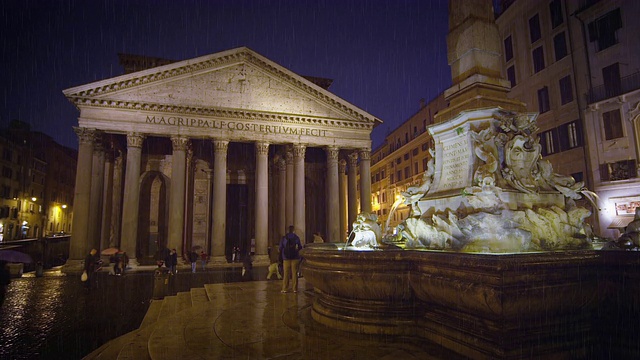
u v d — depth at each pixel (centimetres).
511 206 495
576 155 2386
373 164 5997
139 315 1128
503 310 351
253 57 3272
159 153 3712
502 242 456
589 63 2330
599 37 2286
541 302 364
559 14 2550
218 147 3100
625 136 2127
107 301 1392
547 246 485
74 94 2789
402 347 451
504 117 552
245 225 4031
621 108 2147
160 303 1123
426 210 604
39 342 832
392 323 487
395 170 5097
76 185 2756
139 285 1881
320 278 547
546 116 2625
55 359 714
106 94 2883
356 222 638
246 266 2281
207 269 2723
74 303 1350
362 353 432
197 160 3800
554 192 543
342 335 503
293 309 718
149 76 2988
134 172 2870
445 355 414
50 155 5859
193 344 498
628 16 2144
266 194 3183
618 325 389
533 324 376
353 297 520
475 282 376
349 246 632
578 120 2384
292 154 3528
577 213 527
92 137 2825
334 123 3441
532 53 2762
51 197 5944
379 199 5709
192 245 3522
